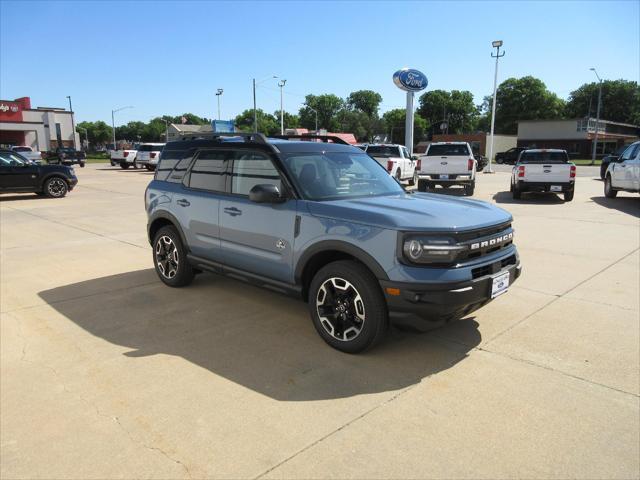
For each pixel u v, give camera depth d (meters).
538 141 62.88
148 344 4.12
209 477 2.50
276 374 3.59
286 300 5.25
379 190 4.64
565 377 3.54
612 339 4.21
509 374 3.59
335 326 3.98
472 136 62.12
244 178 4.62
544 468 2.57
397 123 120.12
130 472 2.55
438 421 2.99
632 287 5.71
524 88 90.19
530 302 5.18
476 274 3.60
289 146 4.56
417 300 3.43
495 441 2.79
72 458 2.66
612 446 2.75
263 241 4.39
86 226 10.21
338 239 3.79
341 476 2.51
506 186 20.05
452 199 4.56
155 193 5.70
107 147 81.69
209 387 3.40
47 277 6.21
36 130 53.00
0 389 3.39
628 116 86.56
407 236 3.46
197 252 5.20
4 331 4.42
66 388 3.40
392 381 3.48
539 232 9.18
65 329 4.46
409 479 2.49
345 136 46.62
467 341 4.17
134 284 5.86
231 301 5.21
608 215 11.37
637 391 3.35
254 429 2.91
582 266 6.67
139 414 3.08
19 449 2.74
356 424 2.96
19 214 11.97
